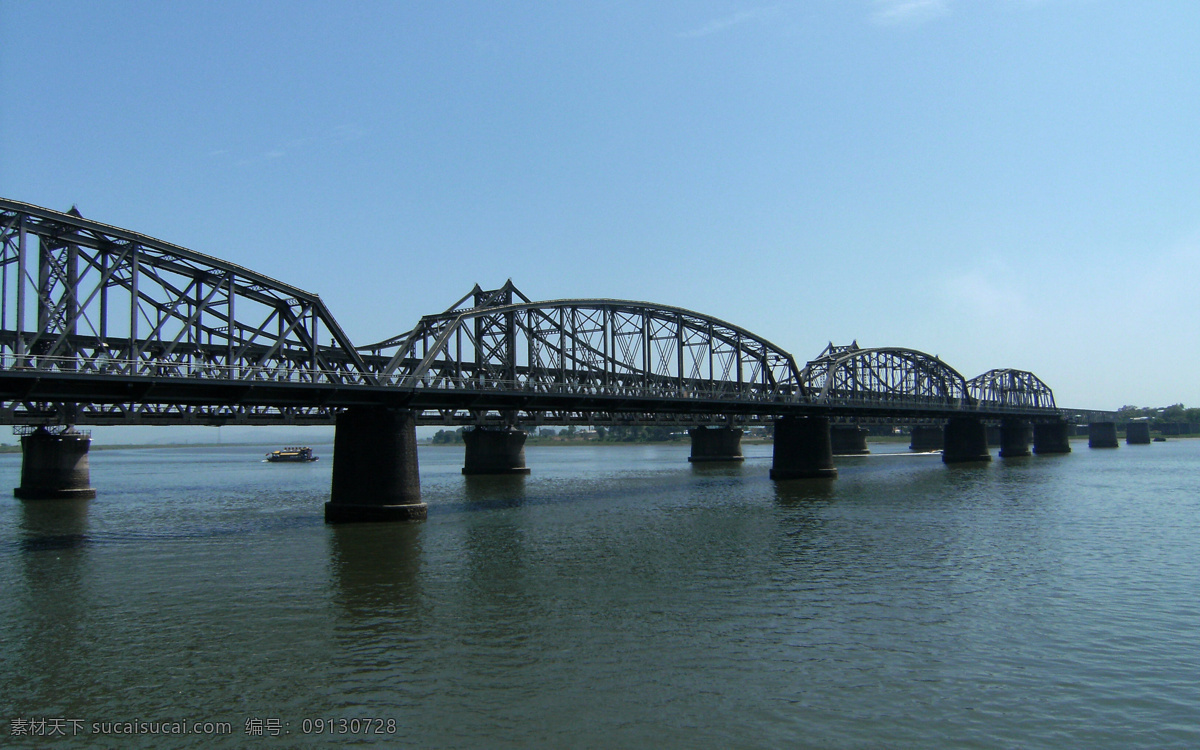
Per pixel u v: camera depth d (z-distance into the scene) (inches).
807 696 903.1
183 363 1724.9
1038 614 1216.2
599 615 1209.4
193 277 1841.8
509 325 2674.7
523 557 1646.2
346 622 1175.0
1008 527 2064.5
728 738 804.0
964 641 1088.8
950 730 821.9
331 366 2206.0
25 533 2020.2
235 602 1288.1
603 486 3435.0
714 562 1596.9
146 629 1144.8
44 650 1058.7
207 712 866.1
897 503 2632.9
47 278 1632.6
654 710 866.8
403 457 2145.7
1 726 836.0
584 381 3016.7
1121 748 785.6
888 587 1385.3
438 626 1155.3
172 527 2102.6
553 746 788.6
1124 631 1132.5
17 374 1482.5
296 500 2856.8
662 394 3078.2
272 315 2014.0
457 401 2301.9
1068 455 6186.0
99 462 7736.2
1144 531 1987.0
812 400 3764.8
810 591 1354.6
